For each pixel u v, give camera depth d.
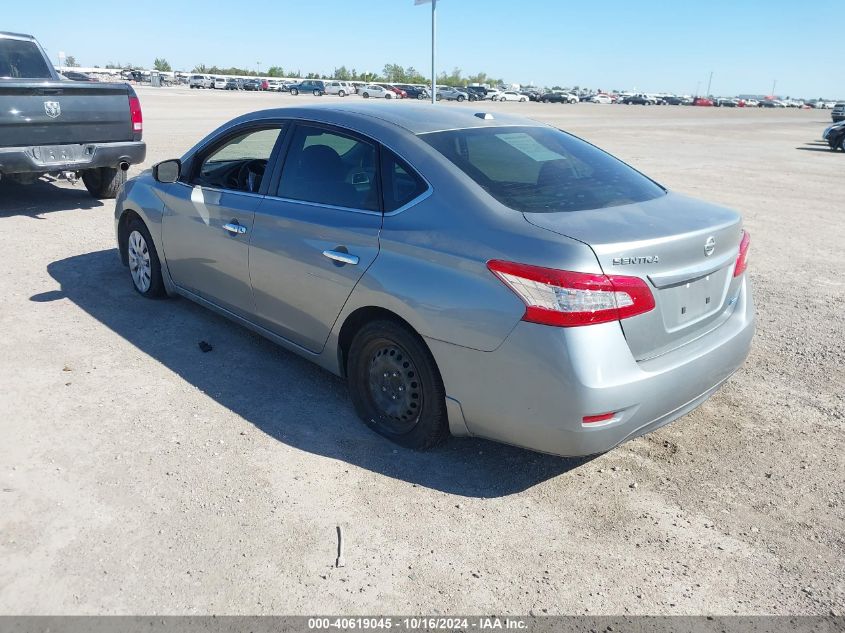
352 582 2.68
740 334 3.52
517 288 2.89
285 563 2.76
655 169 16.41
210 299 4.89
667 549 2.94
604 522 3.10
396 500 3.20
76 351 4.62
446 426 3.45
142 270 5.60
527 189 3.35
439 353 3.20
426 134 3.63
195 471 3.34
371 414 3.75
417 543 2.92
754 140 28.41
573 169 3.72
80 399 3.98
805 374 4.71
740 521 3.13
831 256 8.17
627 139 25.69
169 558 2.76
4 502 3.04
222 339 4.93
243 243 4.28
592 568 2.81
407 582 2.70
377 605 2.57
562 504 3.22
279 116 4.32
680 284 3.12
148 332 5.00
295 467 3.41
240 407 3.98
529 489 3.33
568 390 2.83
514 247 2.95
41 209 8.87
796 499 3.30
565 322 2.80
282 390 4.21
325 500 3.17
